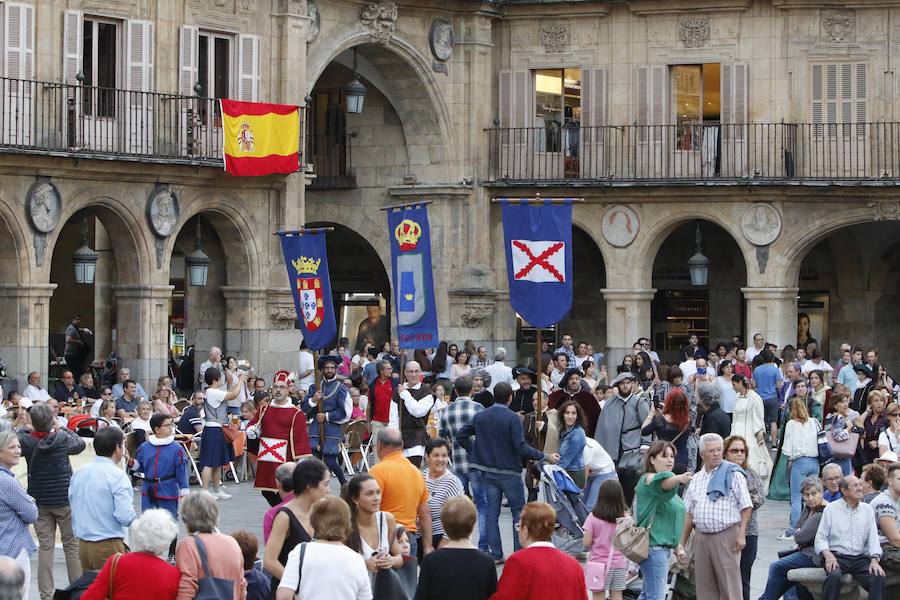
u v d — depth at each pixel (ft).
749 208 154.40
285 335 144.36
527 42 159.74
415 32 154.40
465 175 158.20
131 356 134.31
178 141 134.62
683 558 65.72
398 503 62.95
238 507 100.99
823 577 66.90
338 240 172.45
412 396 90.84
